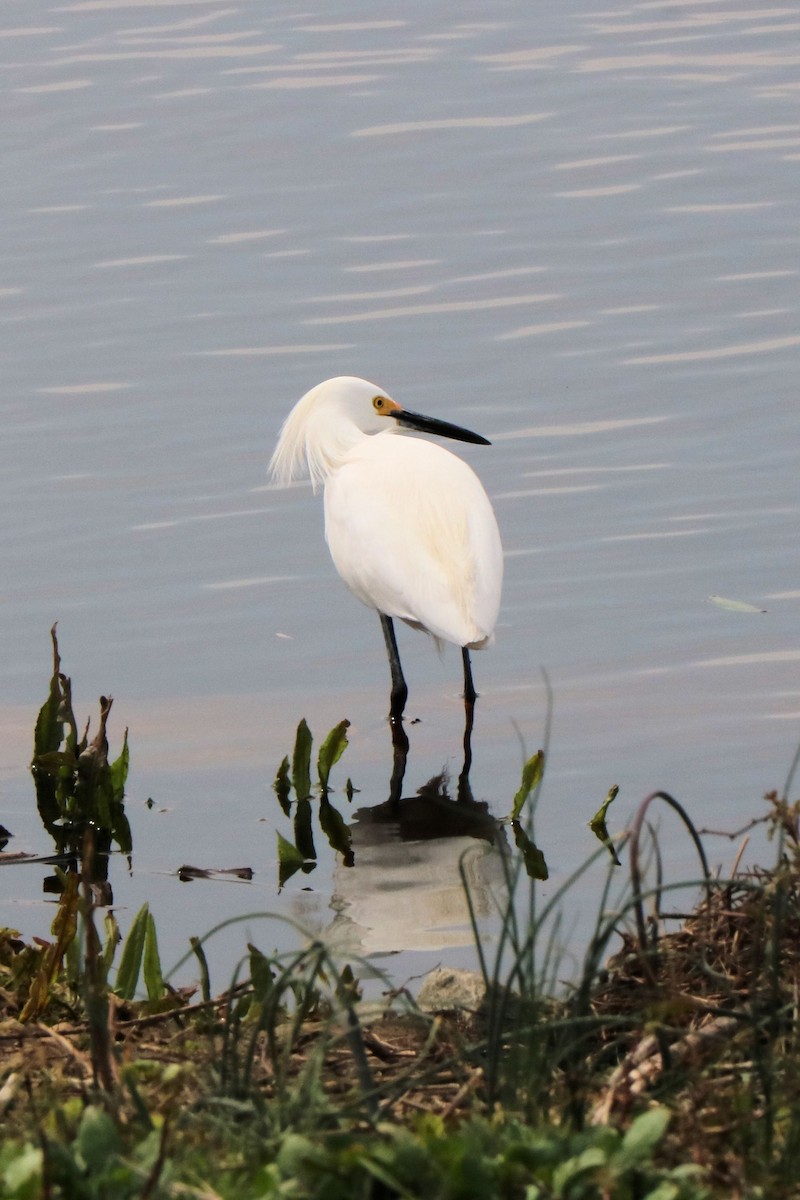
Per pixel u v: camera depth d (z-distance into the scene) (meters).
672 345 18.61
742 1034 6.75
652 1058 6.72
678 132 24.72
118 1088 6.26
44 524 15.80
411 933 9.70
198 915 10.12
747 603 13.91
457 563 12.80
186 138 24.88
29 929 9.95
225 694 13.24
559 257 20.92
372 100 26.23
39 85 27.08
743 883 6.62
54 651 11.66
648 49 28.39
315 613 14.50
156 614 14.40
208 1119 5.93
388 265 20.86
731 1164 5.66
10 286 20.52
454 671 13.62
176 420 17.56
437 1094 6.72
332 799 11.62
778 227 21.42
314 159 24.08
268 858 10.82
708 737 11.96
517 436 16.95
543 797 11.36
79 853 11.02
